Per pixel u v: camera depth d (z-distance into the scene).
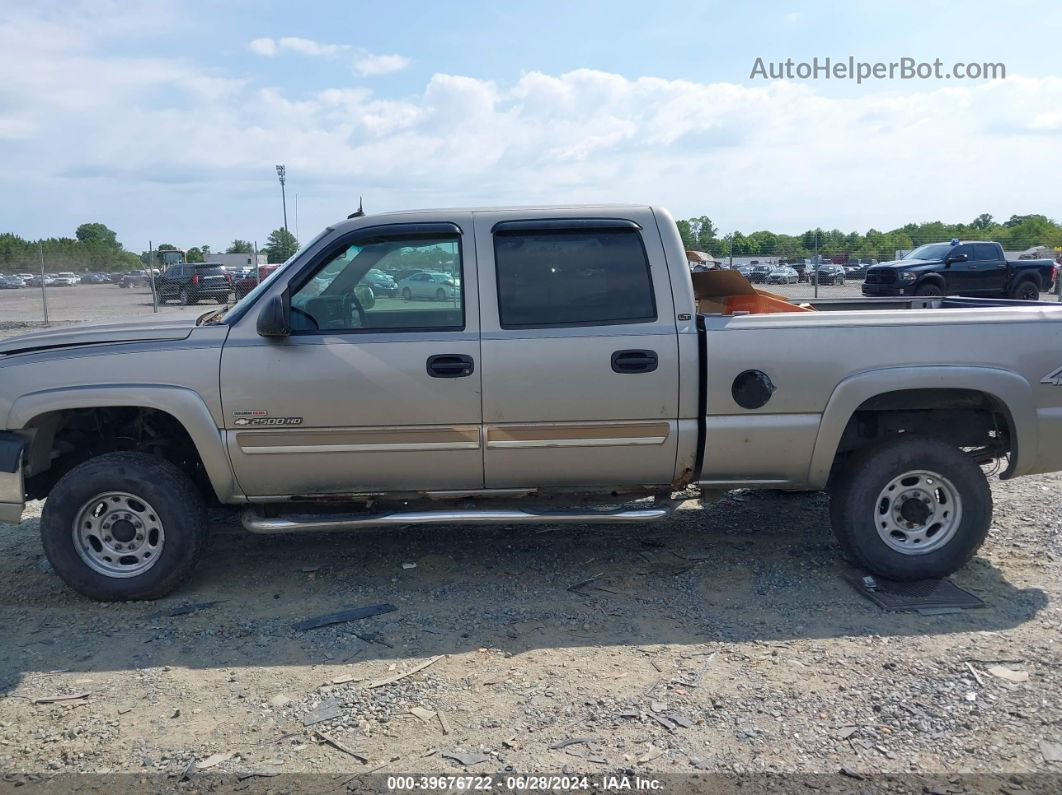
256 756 3.18
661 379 4.52
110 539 4.64
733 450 4.60
